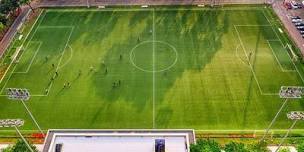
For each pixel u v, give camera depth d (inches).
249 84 4968.0
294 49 5561.0
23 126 4446.4
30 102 4749.0
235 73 5147.6
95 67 5295.3
